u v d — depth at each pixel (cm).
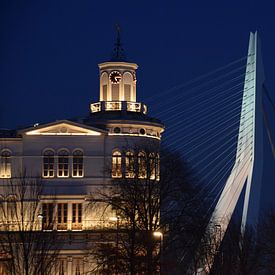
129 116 12388
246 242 13475
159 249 11075
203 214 12344
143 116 12488
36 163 12081
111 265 10788
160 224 11212
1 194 11988
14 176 12038
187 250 11844
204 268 11969
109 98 12825
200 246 11450
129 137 12244
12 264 10125
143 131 12344
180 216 11294
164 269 10969
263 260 14900
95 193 12050
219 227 12494
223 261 12888
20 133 12100
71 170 12100
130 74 12900
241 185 12500
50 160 12106
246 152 12381
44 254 10562
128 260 10756
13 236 10712
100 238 11756
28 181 12012
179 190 11481
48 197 11956
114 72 12838
